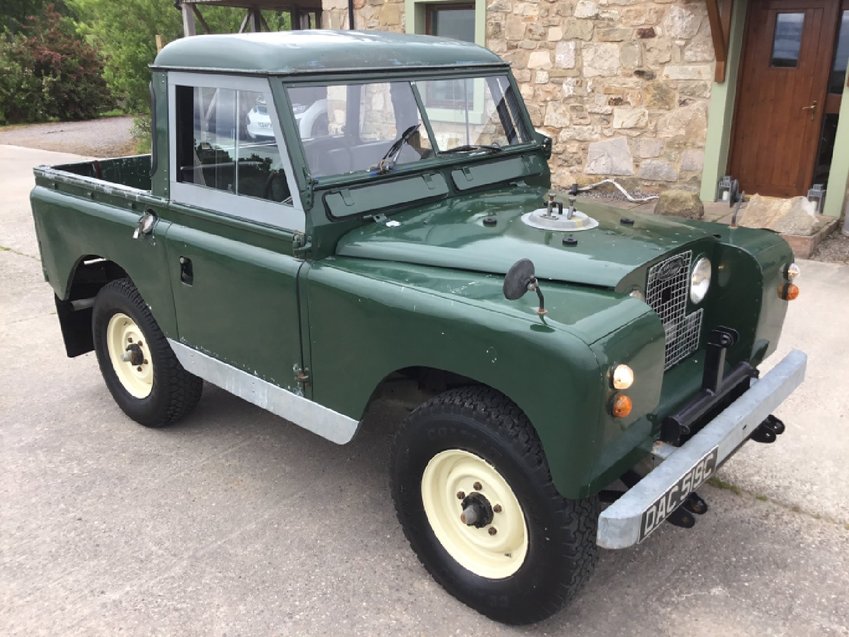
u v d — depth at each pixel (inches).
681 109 320.2
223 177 127.1
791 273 126.7
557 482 90.8
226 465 151.1
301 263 116.7
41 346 213.5
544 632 105.9
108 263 176.7
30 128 805.2
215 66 123.0
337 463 151.6
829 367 180.2
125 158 192.9
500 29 356.8
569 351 86.0
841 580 114.4
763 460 145.3
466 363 96.6
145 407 161.6
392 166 128.0
